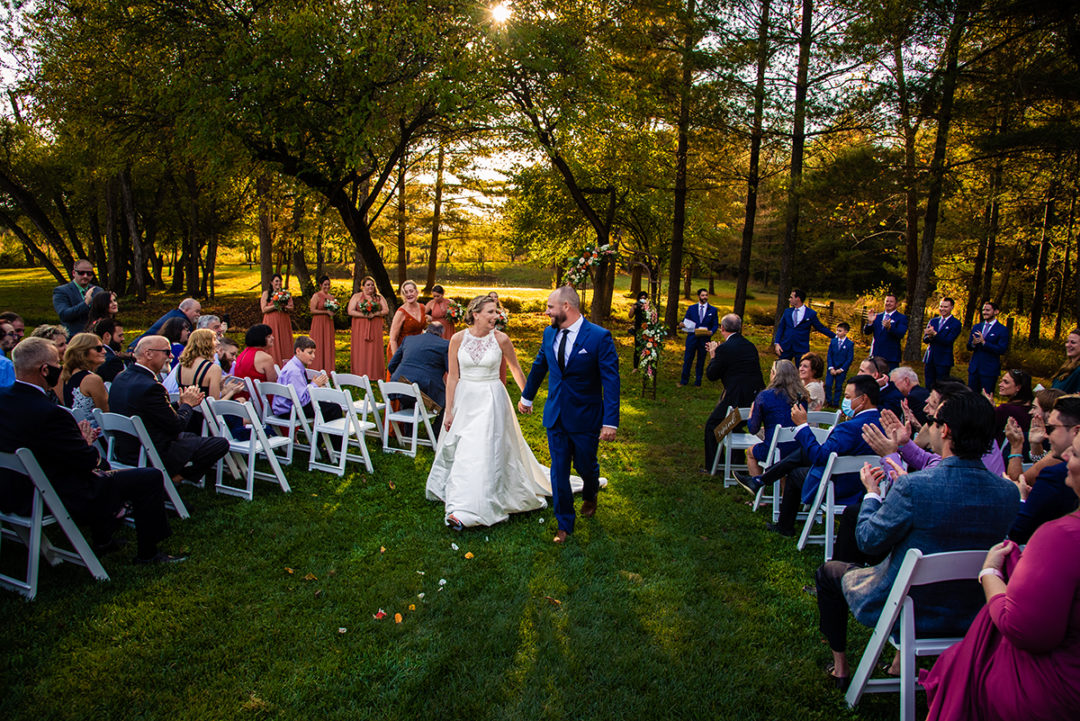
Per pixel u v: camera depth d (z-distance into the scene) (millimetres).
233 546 4230
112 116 10867
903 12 11117
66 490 3590
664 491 5617
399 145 12297
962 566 2355
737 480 5742
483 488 4613
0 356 4523
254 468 5387
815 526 4793
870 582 2678
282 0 9531
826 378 11508
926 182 12148
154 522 3887
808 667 3109
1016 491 2443
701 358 11086
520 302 27438
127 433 4520
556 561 4160
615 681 2984
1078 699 1769
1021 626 1806
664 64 14266
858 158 12305
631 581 3924
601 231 16844
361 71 9703
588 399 4512
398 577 3873
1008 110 11484
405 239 25109
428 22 10188
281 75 9234
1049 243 19625
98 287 7344
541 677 2984
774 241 42062
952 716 2068
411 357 6512
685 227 24500
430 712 2748
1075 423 3076
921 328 15305
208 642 3191
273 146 10914
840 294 47438
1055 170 12328
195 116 9258
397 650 3152
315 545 4297
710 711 2787
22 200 15117
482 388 4820
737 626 3467
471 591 3752
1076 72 10602
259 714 2715
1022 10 10469
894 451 3309
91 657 3018
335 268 44031
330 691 2861
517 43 11992
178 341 6520
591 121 13312
